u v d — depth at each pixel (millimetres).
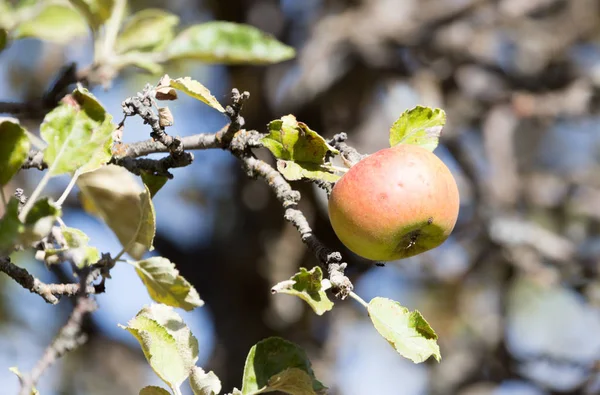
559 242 6367
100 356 7195
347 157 2779
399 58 6543
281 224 6629
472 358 6914
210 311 6992
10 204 2076
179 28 6672
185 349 2484
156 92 2631
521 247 6379
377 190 2562
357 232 2602
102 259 2570
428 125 2861
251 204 6695
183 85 2602
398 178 2572
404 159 2627
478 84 6844
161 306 2596
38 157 2887
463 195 7004
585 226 7383
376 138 6852
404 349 2295
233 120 2727
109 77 3578
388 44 6547
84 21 4152
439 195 2592
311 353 7000
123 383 7375
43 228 2107
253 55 3742
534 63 7375
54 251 2465
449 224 2680
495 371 6516
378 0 7000
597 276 6184
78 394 7227
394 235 2584
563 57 7211
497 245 6398
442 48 6641
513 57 7465
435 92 6523
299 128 2609
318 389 2506
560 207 7375
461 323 7516
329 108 6777
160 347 2447
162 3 6770
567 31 7488
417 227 2598
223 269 6852
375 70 6562
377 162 2627
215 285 6957
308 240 2531
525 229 6414
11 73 6711
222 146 2803
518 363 6395
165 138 2682
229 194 7180
